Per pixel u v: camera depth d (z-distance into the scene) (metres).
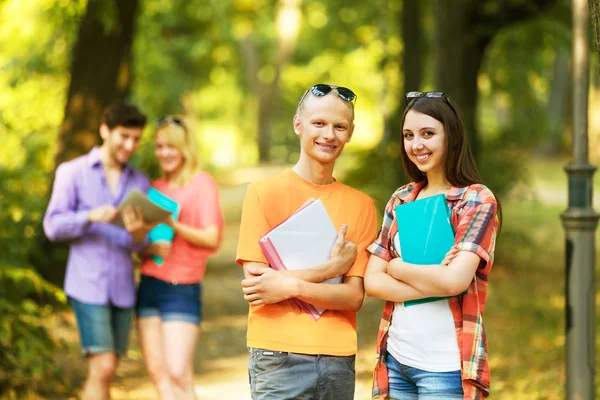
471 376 4.92
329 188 5.50
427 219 5.13
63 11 14.99
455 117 5.20
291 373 5.23
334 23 35.91
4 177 11.59
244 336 13.76
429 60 27.23
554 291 18.20
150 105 29.03
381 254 5.35
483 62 23.19
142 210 7.43
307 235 5.28
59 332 12.23
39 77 18.12
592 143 46.97
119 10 14.73
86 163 7.77
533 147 24.73
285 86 59.62
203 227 7.93
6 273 9.73
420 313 5.09
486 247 4.96
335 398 5.32
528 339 13.53
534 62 25.08
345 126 5.37
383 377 5.32
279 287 5.16
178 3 24.97
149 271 7.86
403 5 21.78
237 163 61.09
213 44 39.56
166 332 7.77
